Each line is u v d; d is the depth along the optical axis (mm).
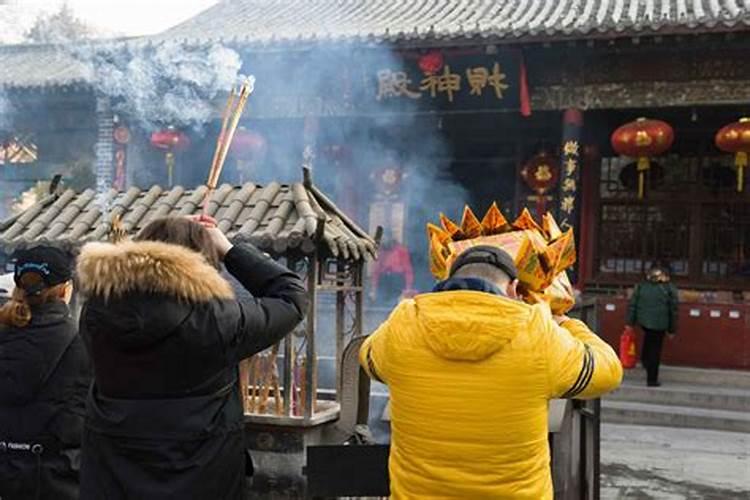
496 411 2469
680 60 12156
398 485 2602
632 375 12391
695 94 12141
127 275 2463
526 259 3246
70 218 5062
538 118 13430
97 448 2584
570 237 3434
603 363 2633
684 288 12984
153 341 2502
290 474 4559
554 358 2508
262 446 4609
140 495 2498
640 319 11539
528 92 12469
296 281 2861
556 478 4188
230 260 2889
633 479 7773
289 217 4711
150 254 2498
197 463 2551
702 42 11445
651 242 13195
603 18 12648
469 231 3658
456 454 2482
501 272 2688
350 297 6023
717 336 12672
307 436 4609
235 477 2684
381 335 2691
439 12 15898
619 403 11148
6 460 3154
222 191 5090
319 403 4984
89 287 2516
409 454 2562
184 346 2512
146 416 2527
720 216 12930
